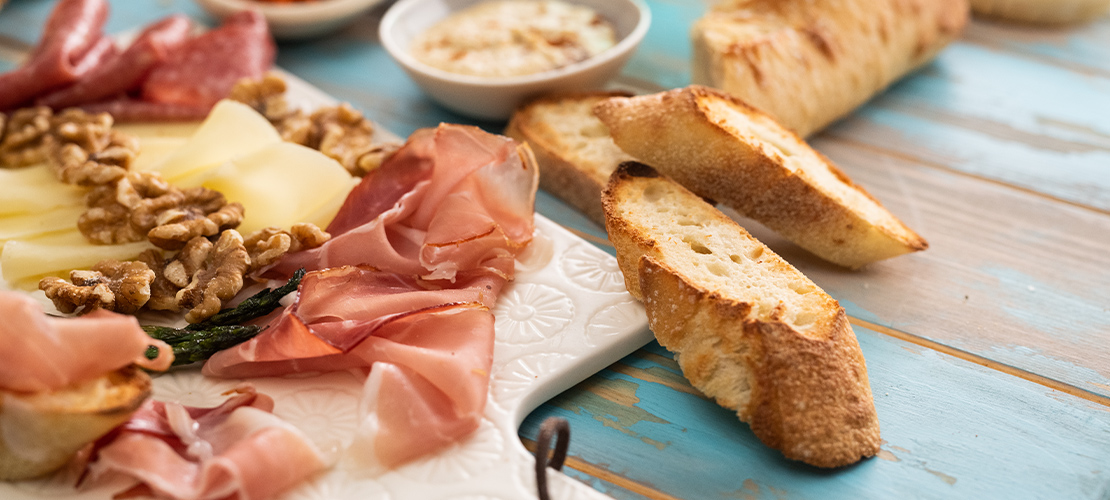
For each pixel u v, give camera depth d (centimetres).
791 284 49
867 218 52
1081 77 67
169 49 64
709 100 54
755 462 46
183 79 62
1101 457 46
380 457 45
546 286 52
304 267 51
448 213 52
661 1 76
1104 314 52
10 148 58
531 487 44
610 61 61
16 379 42
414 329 48
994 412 47
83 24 64
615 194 52
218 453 44
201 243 51
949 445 46
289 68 69
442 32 65
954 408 48
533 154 56
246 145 56
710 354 47
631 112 54
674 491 45
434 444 45
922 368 49
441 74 60
